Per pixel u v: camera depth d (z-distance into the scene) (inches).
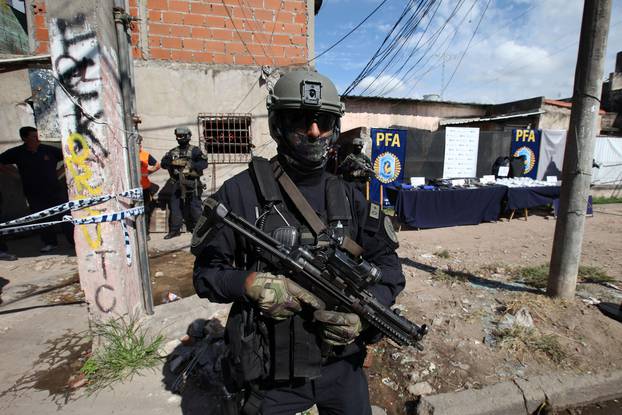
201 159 231.8
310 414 78.2
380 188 296.7
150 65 227.5
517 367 99.1
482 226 288.4
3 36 265.3
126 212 99.7
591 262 192.7
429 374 96.3
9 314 126.5
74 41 86.7
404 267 181.8
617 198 436.1
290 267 43.5
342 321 42.5
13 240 230.8
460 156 323.0
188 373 89.0
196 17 229.0
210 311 117.5
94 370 91.1
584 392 92.1
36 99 244.1
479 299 141.2
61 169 224.4
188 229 250.2
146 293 113.3
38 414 78.6
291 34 243.8
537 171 355.3
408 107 513.3
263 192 46.0
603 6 117.5
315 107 43.4
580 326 118.4
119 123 100.2
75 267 177.3
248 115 245.0
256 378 46.4
